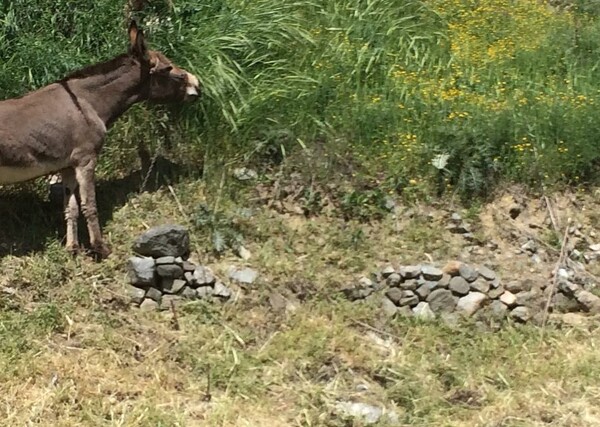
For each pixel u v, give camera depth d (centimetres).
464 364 743
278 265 802
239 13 957
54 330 733
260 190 860
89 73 791
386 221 848
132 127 869
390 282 795
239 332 753
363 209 850
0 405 673
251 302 776
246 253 812
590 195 898
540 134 910
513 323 791
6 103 763
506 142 898
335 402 704
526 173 889
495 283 802
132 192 842
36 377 693
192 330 750
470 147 884
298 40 963
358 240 828
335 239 828
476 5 1121
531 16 1120
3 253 781
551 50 1050
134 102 812
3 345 712
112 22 917
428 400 709
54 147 768
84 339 730
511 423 693
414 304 791
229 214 834
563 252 844
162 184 853
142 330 744
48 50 873
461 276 796
